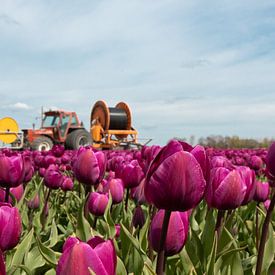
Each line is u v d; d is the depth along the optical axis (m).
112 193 3.74
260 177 7.80
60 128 29.88
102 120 34.62
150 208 3.89
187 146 1.91
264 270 2.55
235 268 2.54
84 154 3.36
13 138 27.44
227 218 3.42
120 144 34.50
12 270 2.54
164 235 1.94
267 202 4.41
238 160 7.93
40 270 3.06
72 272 1.32
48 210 4.88
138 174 3.82
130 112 34.59
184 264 2.65
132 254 2.75
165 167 1.77
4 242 2.17
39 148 28.14
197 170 1.77
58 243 4.08
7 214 2.17
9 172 3.18
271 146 2.54
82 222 3.12
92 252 1.34
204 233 2.85
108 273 1.43
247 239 3.90
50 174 4.71
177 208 1.83
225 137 50.03
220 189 2.46
